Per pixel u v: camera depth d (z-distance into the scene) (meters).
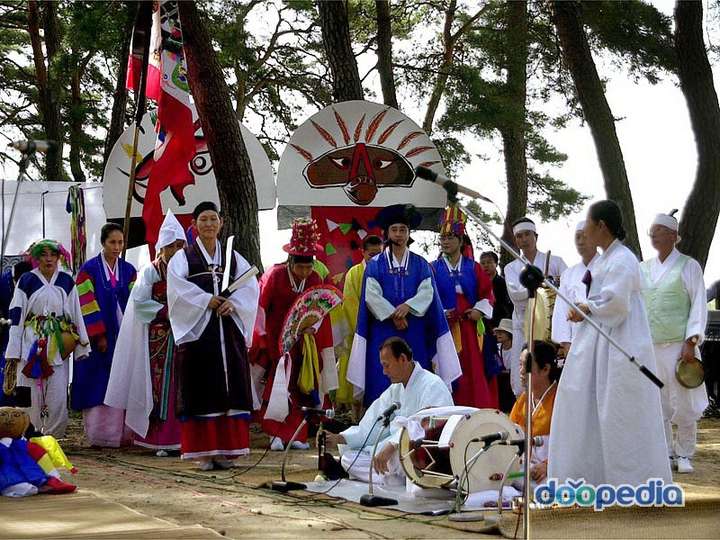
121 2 16.88
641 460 6.52
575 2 14.83
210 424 8.65
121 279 10.82
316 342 10.22
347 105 14.00
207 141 12.78
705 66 14.42
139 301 10.02
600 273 6.75
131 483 7.83
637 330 6.67
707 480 8.12
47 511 6.21
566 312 7.71
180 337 8.59
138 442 10.12
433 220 14.09
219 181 12.84
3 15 23.27
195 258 8.81
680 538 5.54
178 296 8.62
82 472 8.52
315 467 8.84
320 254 10.88
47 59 21.41
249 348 9.89
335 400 10.70
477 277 11.12
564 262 10.92
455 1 21.22
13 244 15.83
